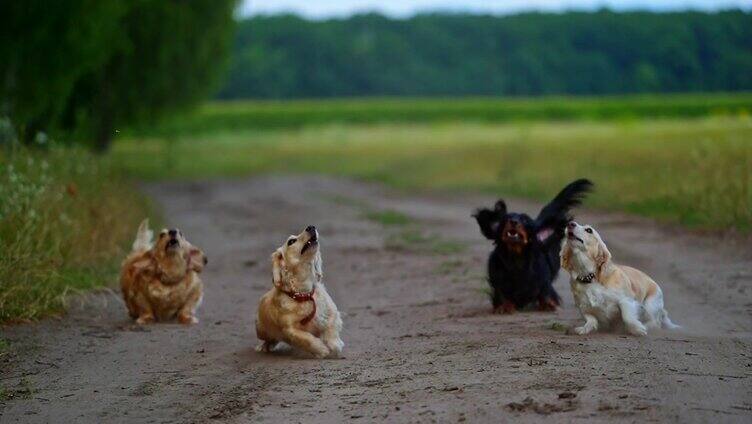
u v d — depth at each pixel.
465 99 111.81
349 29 123.31
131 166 46.97
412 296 13.42
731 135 31.17
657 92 110.00
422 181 35.50
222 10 47.03
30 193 13.92
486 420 6.91
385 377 8.49
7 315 11.71
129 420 7.68
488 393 7.59
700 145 27.69
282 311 9.67
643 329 9.71
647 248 16.31
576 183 12.31
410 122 84.06
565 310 11.89
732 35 112.38
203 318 12.38
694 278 13.43
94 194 17.59
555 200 12.29
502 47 121.06
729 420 6.66
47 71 24.42
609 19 118.19
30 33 23.22
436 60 120.19
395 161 45.94
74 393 8.59
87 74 38.22
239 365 9.50
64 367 9.66
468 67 118.44
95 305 13.16
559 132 52.69
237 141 69.38
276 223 24.47
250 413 7.63
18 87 24.34
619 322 10.06
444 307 12.38
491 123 76.44
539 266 11.70
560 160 32.91
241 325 11.82
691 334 9.90
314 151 58.19
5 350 10.34
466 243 18.62
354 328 11.30
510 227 11.46
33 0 22.91
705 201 19.38
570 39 119.06
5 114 23.02
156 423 7.57
